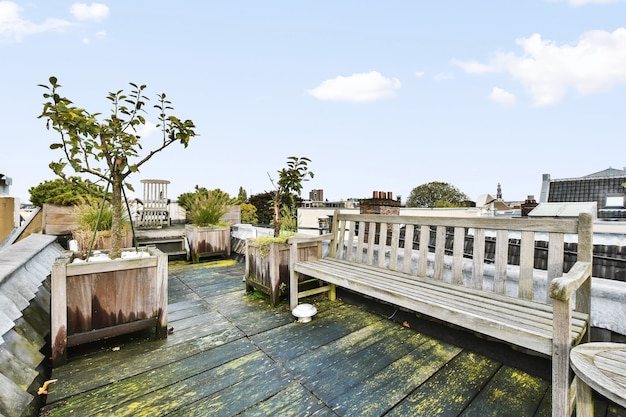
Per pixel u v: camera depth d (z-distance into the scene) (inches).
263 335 97.5
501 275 81.2
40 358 72.8
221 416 60.0
